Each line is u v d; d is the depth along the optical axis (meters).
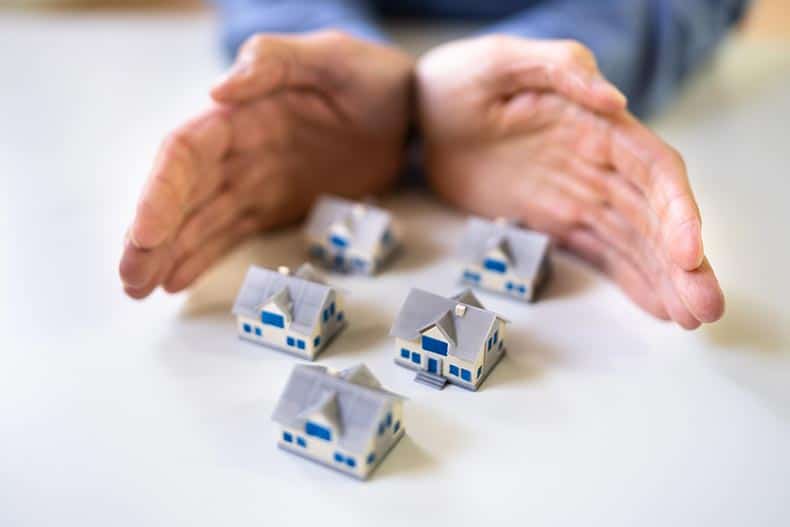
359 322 0.47
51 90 0.63
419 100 0.52
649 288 0.47
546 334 0.46
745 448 0.42
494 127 0.50
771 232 0.52
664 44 0.59
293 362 0.45
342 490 0.41
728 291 0.48
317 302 0.45
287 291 0.45
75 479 0.41
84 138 0.59
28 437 0.42
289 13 0.60
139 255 0.45
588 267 0.50
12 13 0.72
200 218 0.48
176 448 0.42
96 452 0.42
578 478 0.41
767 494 0.40
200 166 0.47
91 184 0.55
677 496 0.40
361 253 0.49
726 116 0.60
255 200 0.51
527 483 0.41
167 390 0.44
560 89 0.48
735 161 0.57
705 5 0.61
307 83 0.50
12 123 0.60
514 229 0.48
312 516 0.40
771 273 0.49
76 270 0.50
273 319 0.45
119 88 0.64
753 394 0.44
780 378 0.44
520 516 0.40
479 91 0.50
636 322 0.47
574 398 0.44
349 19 0.59
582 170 0.49
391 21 0.68
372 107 0.51
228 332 0.47
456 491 0.41
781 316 0.47
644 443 0.42
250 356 0.46
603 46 0.56
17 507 0.40
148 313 0.48
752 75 0.64
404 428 0.43
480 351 0.43
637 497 0.40
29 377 0.45
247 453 0.42
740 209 0.53
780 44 0.68
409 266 0.50
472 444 0.42
